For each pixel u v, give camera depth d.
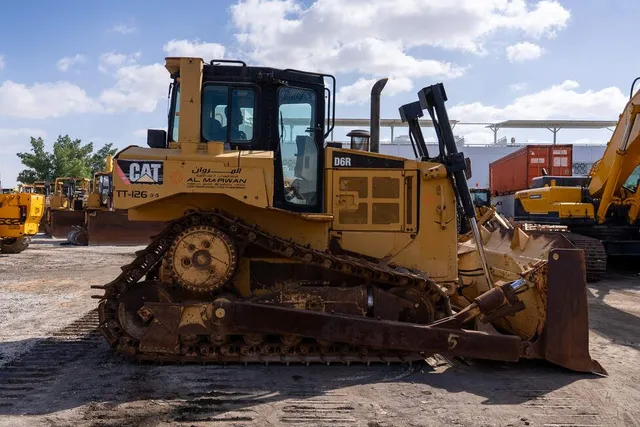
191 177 4.55
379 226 5.26
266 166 4.61
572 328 4.66
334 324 4.59
